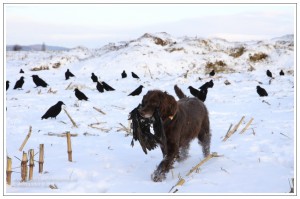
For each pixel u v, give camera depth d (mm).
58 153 8148
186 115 7004
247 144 8633
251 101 16234
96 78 24953
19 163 7355
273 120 11539
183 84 23625
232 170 6633
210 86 21438
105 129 10781
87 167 6984
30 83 25922
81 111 14484
